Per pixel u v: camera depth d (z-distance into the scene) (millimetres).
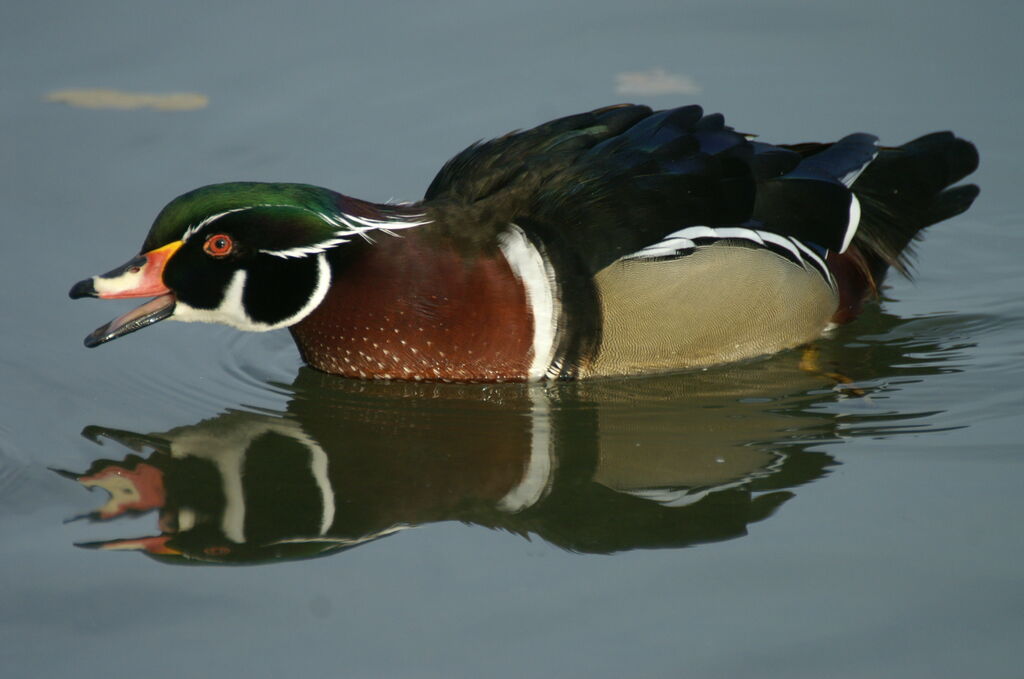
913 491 10297
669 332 12031
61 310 13406
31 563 9672
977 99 16672
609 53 17625
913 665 8422
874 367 12562
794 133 16031
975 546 9523
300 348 12578
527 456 11164
